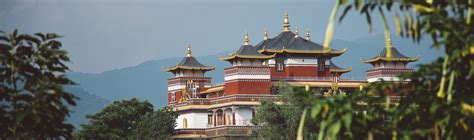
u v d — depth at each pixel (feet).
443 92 106.52
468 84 108.27
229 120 600.80
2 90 125.39
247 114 590.55
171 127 580.30
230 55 604.08
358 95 111.45
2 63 124.98
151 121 568.41
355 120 108.17
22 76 125.80
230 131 582.35
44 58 124.57
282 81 552.41
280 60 620.08
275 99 587.68
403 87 111.04
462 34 102.58
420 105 109.60
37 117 123.03
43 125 128.26
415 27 104.17
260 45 631.97
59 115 127.34
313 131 465.88
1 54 124.57
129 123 567.18
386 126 114.32
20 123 126.31
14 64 124.57
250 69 592.60
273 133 488.44
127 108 573.33
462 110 104.32
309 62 620.08
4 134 126.21
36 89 125.18
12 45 125.49
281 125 492.54
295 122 474.49
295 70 616.39
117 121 561.02
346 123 103.09
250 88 591.37
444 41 103.04
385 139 112.68
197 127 616.39
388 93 111.86
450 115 104.47
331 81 609.42
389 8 104.01
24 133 126.72
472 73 103.04
